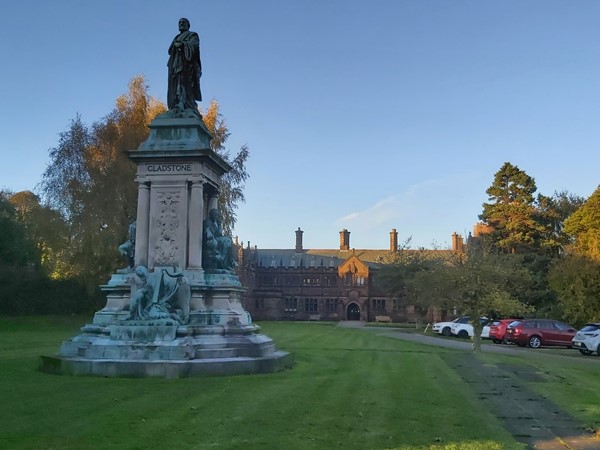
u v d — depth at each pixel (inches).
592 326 1166.3
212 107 1738.4
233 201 1675.7
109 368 561.0
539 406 463.2
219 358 598.5
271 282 4343.0
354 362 764.6
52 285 2044.8
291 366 679.1
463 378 625.9
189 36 757.3
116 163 1571.1
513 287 1620.3
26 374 573.9
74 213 1593.3
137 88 1676.9
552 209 2566.4
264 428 356.8
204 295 676.7
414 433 352.5
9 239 2190.0
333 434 346.0
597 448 335.0
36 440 322.7
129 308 671.1
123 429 349.7
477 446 325.1
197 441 324.2
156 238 690.2
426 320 3602.4
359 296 4232.3
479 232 2596.0
